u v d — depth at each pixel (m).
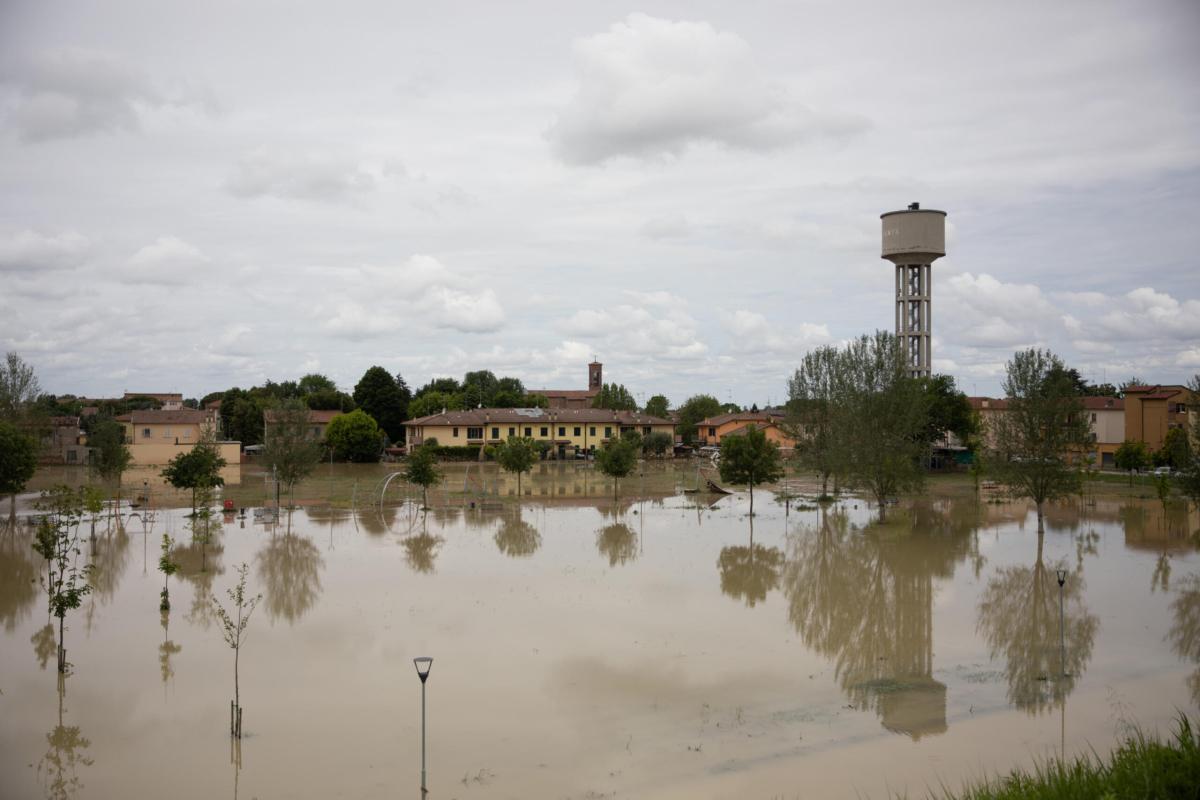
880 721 22.61
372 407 143.88
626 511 65.44
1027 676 26.30
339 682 25.11
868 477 60.03
